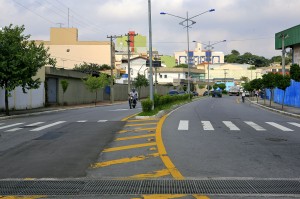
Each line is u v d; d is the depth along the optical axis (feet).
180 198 20.49
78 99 161.27
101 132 49.47
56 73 132.67
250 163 29.55
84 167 28.63
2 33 84.12
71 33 320.09
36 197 20.92
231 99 219.41
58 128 55.21
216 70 481.87
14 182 24.31
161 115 77.61
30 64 86.33
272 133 48.98
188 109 105.40
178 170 27.22
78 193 21.67
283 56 139.64
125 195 21.17
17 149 37.04
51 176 25.95
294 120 71.46
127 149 36.04
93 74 178.91
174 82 347.56
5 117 79.15
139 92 258.57
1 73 81.30
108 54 316.19
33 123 64.49
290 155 32.94
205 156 32.32
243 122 64.44
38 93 121.08
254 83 223.30
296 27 187.62
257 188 22.52
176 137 43.93
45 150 36.19
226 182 23.93
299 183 23.71
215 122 63.41
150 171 27.04
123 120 66.18
